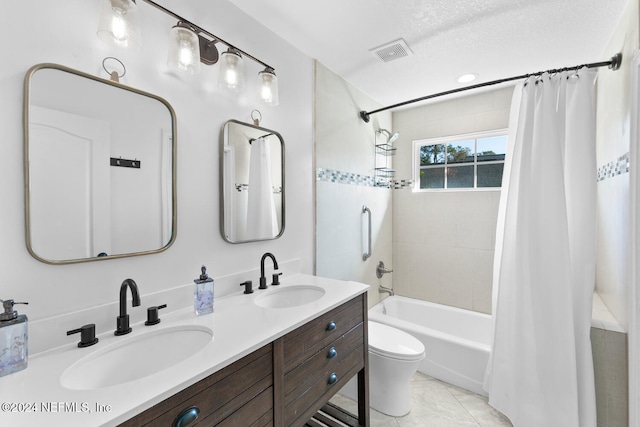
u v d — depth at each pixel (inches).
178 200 50.3
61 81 37.6
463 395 81.6
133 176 44.5
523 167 70.2
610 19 62.8
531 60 80.8
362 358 61.7
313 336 48.2
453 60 81.4
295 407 44.3
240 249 61.7
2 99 33.6
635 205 55.9
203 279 48.0
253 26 64.0
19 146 34.8
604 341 65.3
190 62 45.3
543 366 66.2
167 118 48.6
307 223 80.2
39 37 35.9
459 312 108.7
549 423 64.9
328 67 86.4
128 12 37.6
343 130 94.3
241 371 36.3
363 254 106.3
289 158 74.0
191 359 33.4
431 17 63.6
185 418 29.6
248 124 62.4
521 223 69.8
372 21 65.1
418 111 120.3
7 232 34.0
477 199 108.9
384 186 120.5
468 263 110.6
